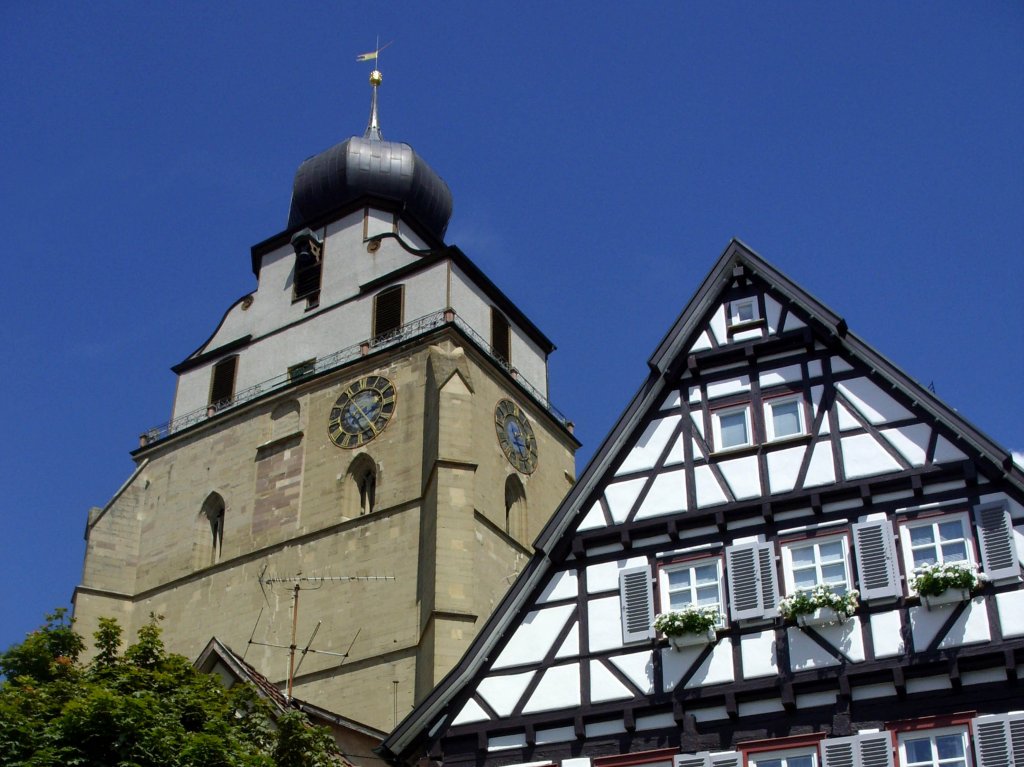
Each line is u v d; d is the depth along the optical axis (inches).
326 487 3014.3
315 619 2874.0
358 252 3319.4
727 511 1392.7
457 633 2637.8
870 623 1293.1
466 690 1386.6
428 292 3144.7
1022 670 1237.1
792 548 1358.3
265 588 2974.9
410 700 2672.2
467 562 2726.4
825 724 1269.7
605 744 1325.0
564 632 1385.3
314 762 1457.9
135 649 1595.7
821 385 1430.9
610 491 1440.7
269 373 3280.0
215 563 3085.6
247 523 3088.1
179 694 1475.1
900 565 1317.7
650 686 1333.7
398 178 3511.3
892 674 1262.3
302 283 3371.1
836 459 1386.6
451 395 2906.0
